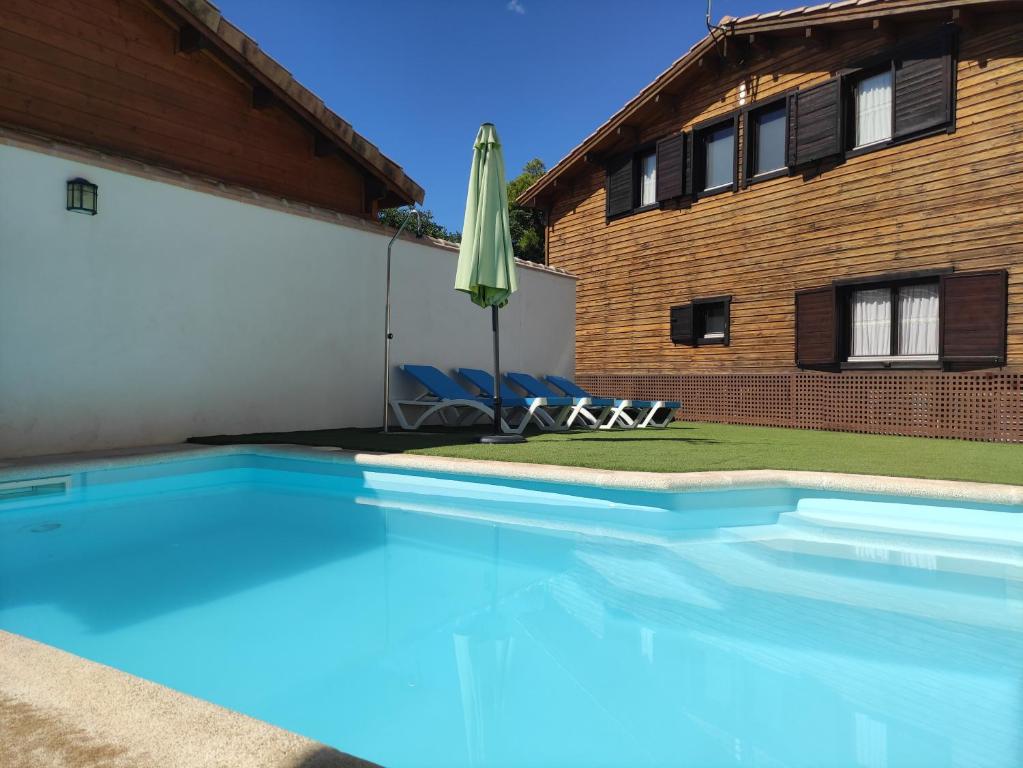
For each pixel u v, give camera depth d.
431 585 2.75
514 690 1.81
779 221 9.95
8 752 1.04
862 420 8.72
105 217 5.34
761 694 1.80
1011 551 3.28
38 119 5.93
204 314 6.07
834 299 9.12
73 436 5.10
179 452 4.91
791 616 2.43
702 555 3.21
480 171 6.07
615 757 1.47
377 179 9.34
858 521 3.73
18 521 3.81
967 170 7.87
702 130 11.05
